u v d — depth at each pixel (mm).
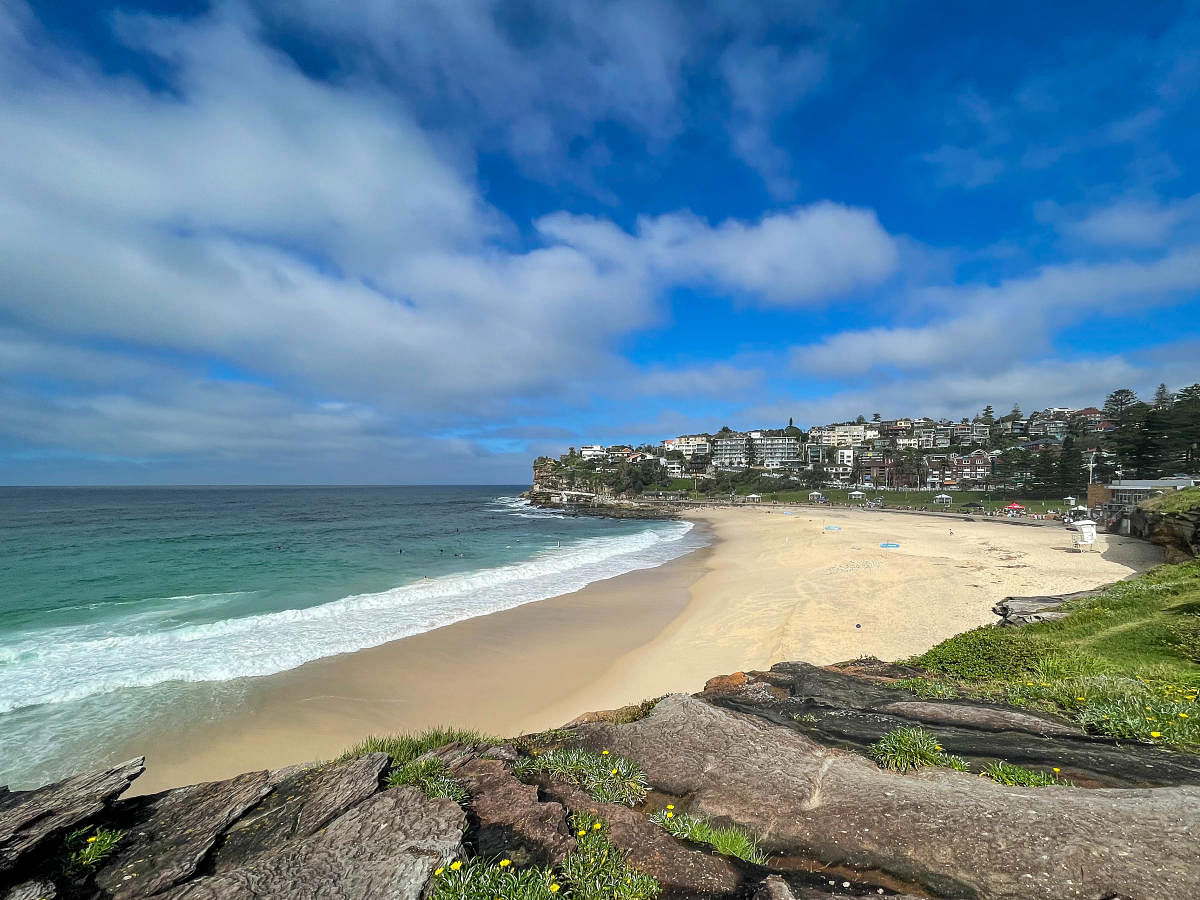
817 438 187750
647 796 5992
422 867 4387
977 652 12117
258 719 14953
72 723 14594
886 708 8570
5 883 4645
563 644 21672
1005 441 149625
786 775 5910
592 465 188250
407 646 20922
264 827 5520
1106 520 50031
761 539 57062
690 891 4246
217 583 31750
